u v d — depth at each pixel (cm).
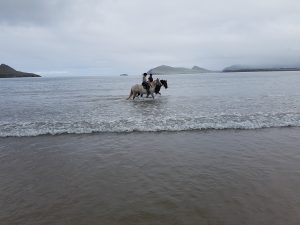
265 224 441
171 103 1931
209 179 631
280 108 1595
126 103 2006
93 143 959
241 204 511
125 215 486
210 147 881
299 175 640
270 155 788
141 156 808
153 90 2334
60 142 980
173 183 616
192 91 3086
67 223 466
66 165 749
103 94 3008
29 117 1459
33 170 717
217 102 1936
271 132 1066
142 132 1107
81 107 1825
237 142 932
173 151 848
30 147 925
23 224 465
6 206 530
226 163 732
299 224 439
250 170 678
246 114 1399
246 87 3691
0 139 1034
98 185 617
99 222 466
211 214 479
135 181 633
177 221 460
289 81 5484
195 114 1427
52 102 2205
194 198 541
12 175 686
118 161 770
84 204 531
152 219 470
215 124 1188
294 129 1112
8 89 4550
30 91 3841
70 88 4584
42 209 516
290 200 520
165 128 1138
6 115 1536
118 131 1123
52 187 612
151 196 556
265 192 557
